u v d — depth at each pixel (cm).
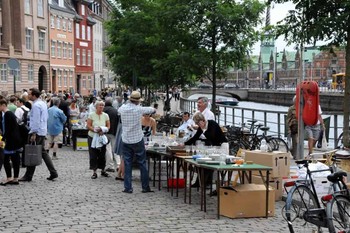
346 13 1306
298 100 1466
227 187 1015
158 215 1016
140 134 1259
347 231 757
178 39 2083
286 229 911
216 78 2150
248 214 998
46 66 7162
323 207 809
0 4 6066
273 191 1018
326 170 902
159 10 2169
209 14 1947
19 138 1353
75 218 986
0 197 1189
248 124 2284
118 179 1440
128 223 949
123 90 6350
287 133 2012
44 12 7069
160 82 2839
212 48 2030
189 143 1242
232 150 1842
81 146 2202
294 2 1397
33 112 1408
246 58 2052
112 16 3086
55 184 1366
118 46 2994
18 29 6331
